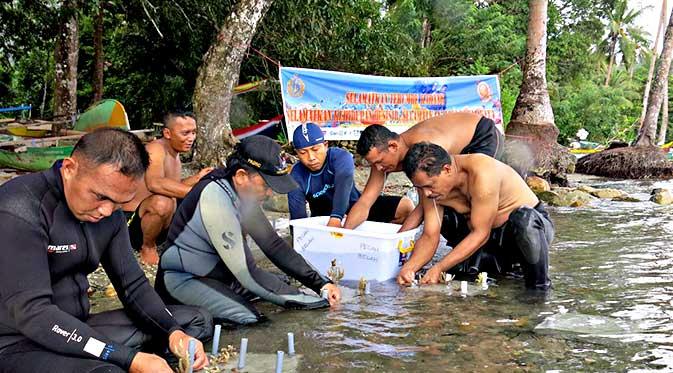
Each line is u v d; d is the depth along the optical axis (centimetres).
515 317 390
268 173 366
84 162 254
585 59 3288
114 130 259
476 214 462
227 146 1002
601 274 500
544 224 478
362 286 448
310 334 359
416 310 404
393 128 1102
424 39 2441
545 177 1259
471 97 1168
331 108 1050
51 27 1462
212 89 983
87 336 262
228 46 978
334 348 337
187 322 340
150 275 488
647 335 358
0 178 915
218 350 333
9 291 254
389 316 391
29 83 2247
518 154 1255
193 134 547
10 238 254
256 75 1534
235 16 977
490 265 507
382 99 1090
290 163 986
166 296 388
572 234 688
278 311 402
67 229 271
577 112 3212
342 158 529
